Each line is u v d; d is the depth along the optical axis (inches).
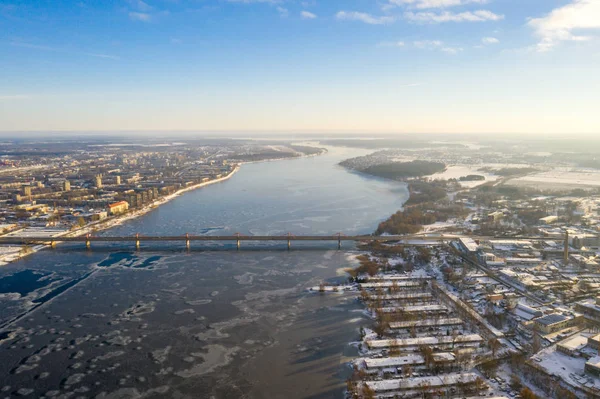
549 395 6269.7
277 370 7244.1
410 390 6441.9
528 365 7012.8
